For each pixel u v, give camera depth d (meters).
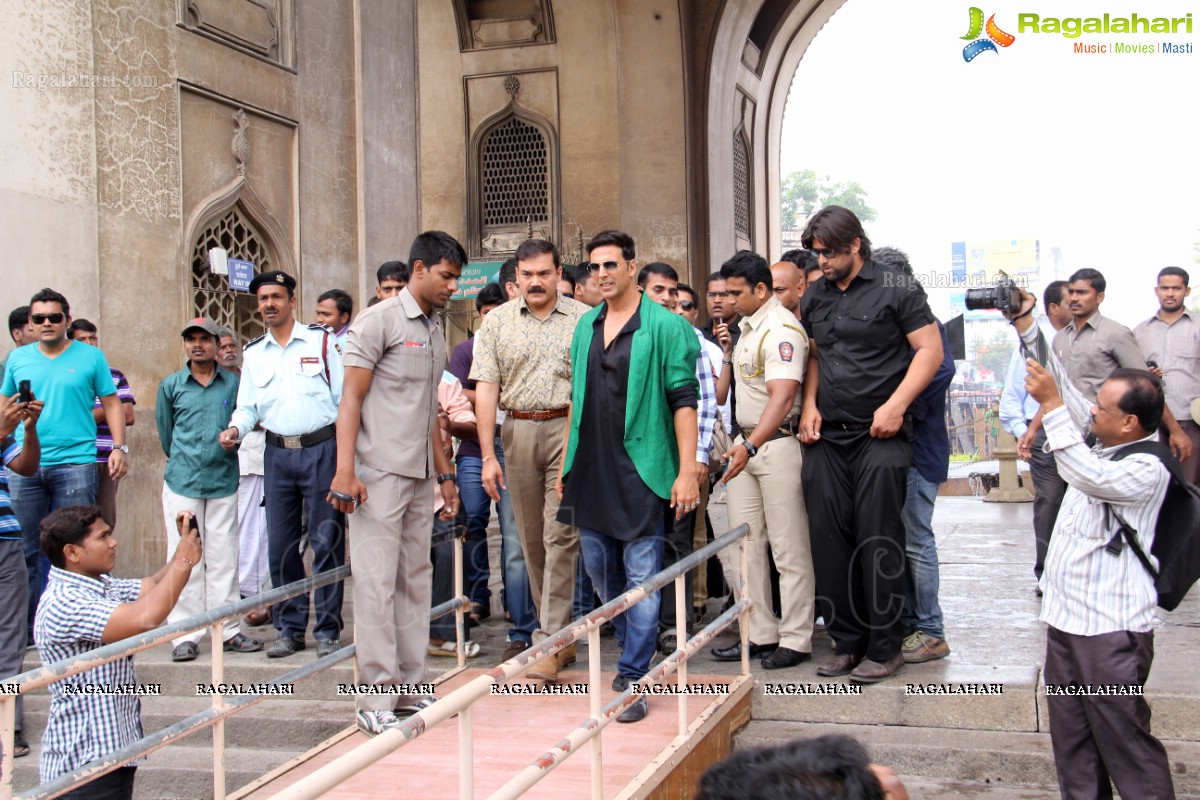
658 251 15.62
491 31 16.19
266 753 4.68
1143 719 3.33
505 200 16.23
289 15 8.09
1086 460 3.30
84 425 5.63
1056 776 4.04
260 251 7.88
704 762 4.04
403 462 4.30
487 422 4.80
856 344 4.49
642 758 3.78
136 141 6.64
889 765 4.23
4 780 2.93
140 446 6.57
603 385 4.35
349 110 8.86
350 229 8.84
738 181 18.91
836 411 4.54
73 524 3.61
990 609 6.05
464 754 2.76
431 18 16.33
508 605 5.39
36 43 5.94
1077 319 5.82
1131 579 3.34
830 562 4.63
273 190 7.92
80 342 5.68
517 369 4.84
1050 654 3.56
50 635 3.55
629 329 4.36
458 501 5.02
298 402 5.38
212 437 5.67
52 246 6.02
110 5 6.46
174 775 4.46
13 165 5.80
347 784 3.67
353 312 8.80
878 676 4.49
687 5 15.67
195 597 5.52
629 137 15.77
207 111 7.29
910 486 4.85
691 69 15.95
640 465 4.30
